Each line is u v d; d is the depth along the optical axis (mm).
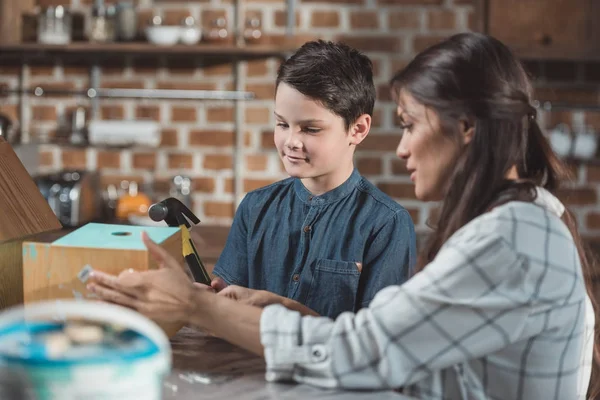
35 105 3490
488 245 1054
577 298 1100
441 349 1066
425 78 1112
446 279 1060
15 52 3391
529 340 1092
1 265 1292
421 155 1132
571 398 1133
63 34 3279
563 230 1106
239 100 3438
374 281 1619
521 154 1145
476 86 1094
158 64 3451
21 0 3383
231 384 1119
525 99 1118
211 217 3473
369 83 1672
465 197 1104
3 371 799
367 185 1702
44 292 1208
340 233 1661
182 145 3469
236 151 3447
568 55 3119
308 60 1569
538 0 3113
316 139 1565
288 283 1693
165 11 3412
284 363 1119
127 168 3486
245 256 1763
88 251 1192
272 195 1759
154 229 1352
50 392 789
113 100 3469
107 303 1171
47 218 1398
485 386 1118
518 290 1055
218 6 3396
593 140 3234
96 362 796
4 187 1348
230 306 1154
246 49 3191
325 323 1130
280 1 3377
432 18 3359
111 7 3289
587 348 1235
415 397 1151
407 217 1651
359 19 3367
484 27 3143
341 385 1097
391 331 1074
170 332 1297
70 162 3494
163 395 1066
